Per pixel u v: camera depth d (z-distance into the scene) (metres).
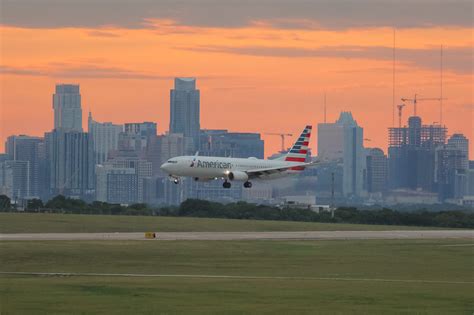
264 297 147.50
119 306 136.88
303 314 131.75
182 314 130.62
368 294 152.62
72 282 166.38
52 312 131.50
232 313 131.75
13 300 142.12
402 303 143.00
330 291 156.38
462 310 137.00
